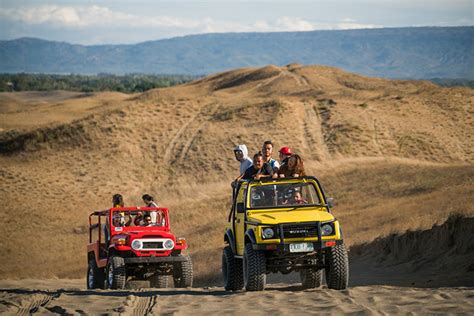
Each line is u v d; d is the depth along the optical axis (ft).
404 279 89.15
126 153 456.04
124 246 87.51
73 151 463.83
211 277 155.94
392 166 358.02
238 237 70.18
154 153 460.96
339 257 62.39
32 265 262.67
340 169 383.24
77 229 324.60
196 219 316.60
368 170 352.49
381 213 206.59
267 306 52.01
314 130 487.61
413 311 46.68
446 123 526.98
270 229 62.18
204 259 186.29
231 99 583.58
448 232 101.81
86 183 410.52
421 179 293.43
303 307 50.44
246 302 55.01
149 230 91.45
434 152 458.91
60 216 352.28
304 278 76.74
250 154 448.24
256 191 67.72
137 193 397.39
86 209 370.94
